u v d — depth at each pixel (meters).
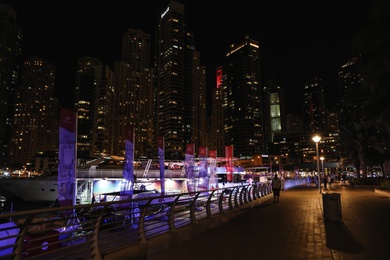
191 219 12.64
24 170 172.62
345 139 53.06
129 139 20.80
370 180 47.84
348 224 11.82
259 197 26.09
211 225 12.09
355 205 18.50
